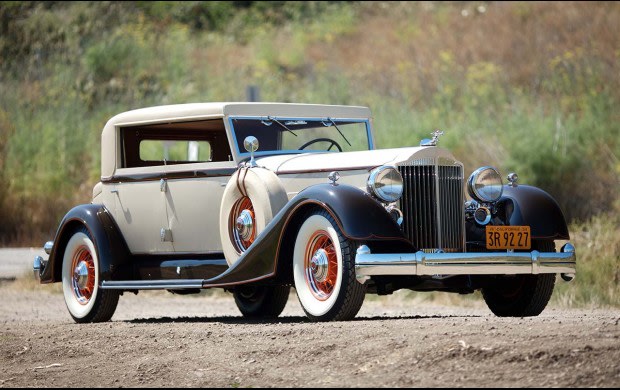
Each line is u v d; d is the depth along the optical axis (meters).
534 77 49.09
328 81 54.09
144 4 69.06
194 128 19.88
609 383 10.04
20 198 44.50
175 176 19.02
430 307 25.34
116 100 55.78
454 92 48.91
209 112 18.69
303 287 16.14
